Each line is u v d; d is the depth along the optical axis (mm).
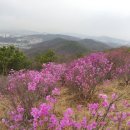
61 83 9383
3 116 6148
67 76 8945
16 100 6902
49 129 4242
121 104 6922
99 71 9867
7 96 7551
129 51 16906
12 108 6449
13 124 5078
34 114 4059
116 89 9250
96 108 4594
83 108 7082
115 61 12148
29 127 4801
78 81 8414
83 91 8094
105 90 9039
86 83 8250
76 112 6457
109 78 10844
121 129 5281
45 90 6668
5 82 8328
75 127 4164
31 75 7531
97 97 8062
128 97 8117
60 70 9422
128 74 10367
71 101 7840
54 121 4172
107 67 10680
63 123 4023
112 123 5418
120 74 10578
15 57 19375
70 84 8805
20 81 7266
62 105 7402
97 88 9102
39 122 4164
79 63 10586
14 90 7023
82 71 8961
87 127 4098
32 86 6070
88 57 12109
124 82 10336
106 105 4809
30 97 6301
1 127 5543
